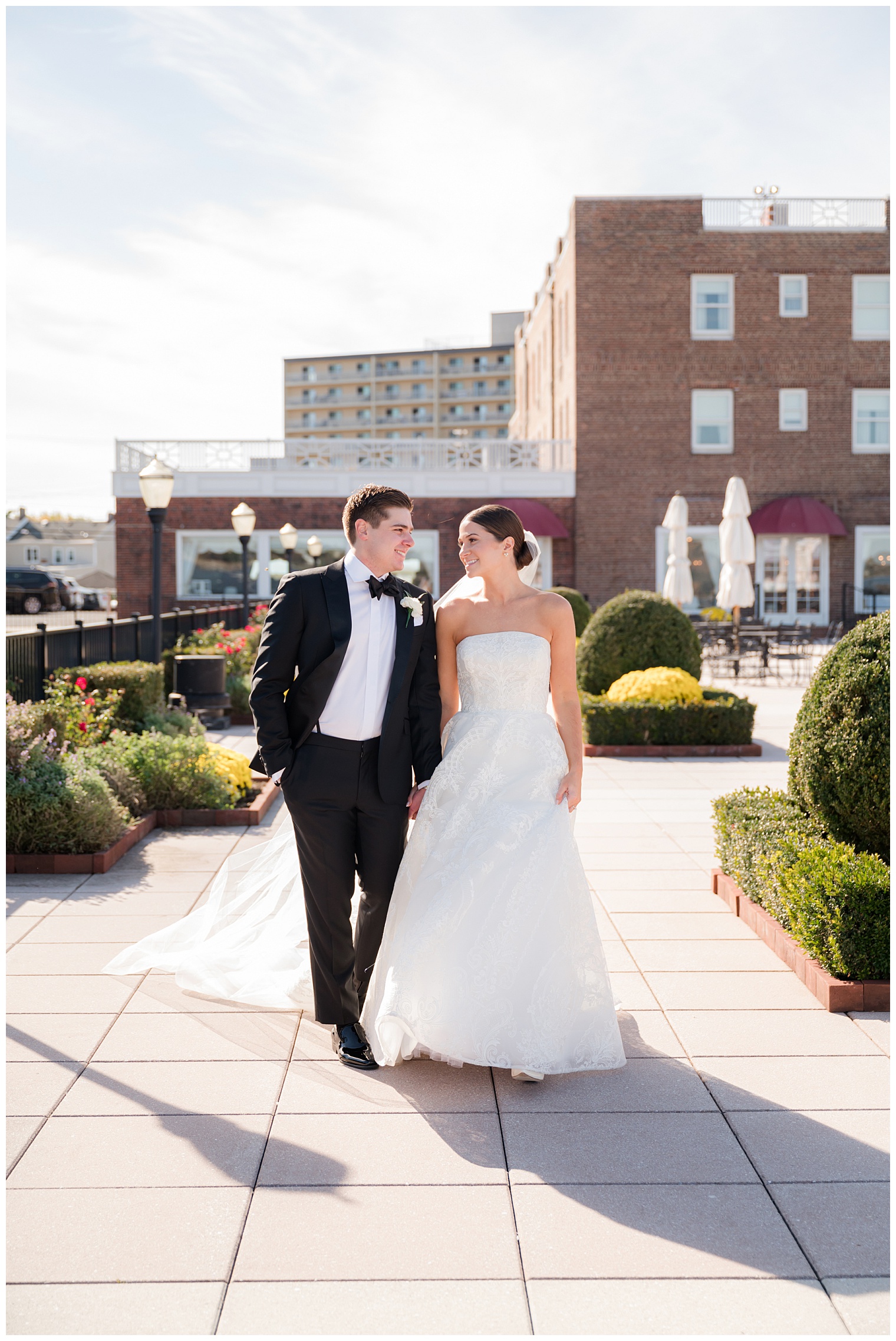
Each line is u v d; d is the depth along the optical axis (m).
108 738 8.70
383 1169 2.90
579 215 26.95
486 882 3.48
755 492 27.50
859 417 27.55
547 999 3.43
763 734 11.94
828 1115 3.20
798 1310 2.34
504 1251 2.54
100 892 5.60
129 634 12.78
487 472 27.33
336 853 3.66
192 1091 3.37
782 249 27.09
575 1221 2.66
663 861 6.36
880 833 4.70
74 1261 2.49
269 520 27.39
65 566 56.84
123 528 27.41
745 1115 3.21
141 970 4.42
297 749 3.67
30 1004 4.09
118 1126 3.13
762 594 27.53
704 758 10.57
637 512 27.41
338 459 28.12
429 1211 2.70
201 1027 3.89
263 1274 2.45
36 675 9.69
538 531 26.25
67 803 6.12
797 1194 2.78
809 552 27.55
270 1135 3.09
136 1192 2.78
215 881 4.85
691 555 27.52
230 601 27.52
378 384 95.50
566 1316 2.31
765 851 4.96
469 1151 3.00
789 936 4.55
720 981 4.31
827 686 4.82
